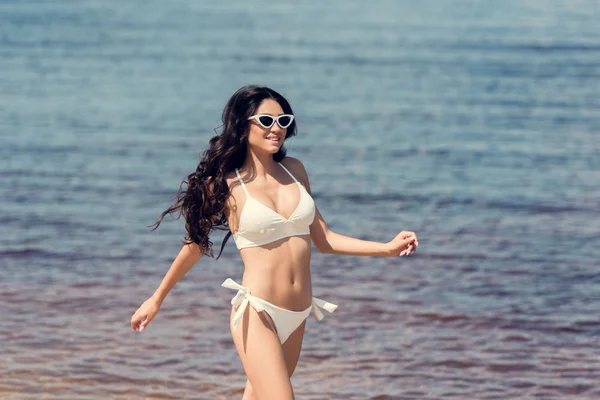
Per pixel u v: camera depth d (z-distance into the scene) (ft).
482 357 33.30
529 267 45.75
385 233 53.42
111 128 88.53
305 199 21.83
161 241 50.31
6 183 64.59
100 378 30.58
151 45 160.35
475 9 225.35
